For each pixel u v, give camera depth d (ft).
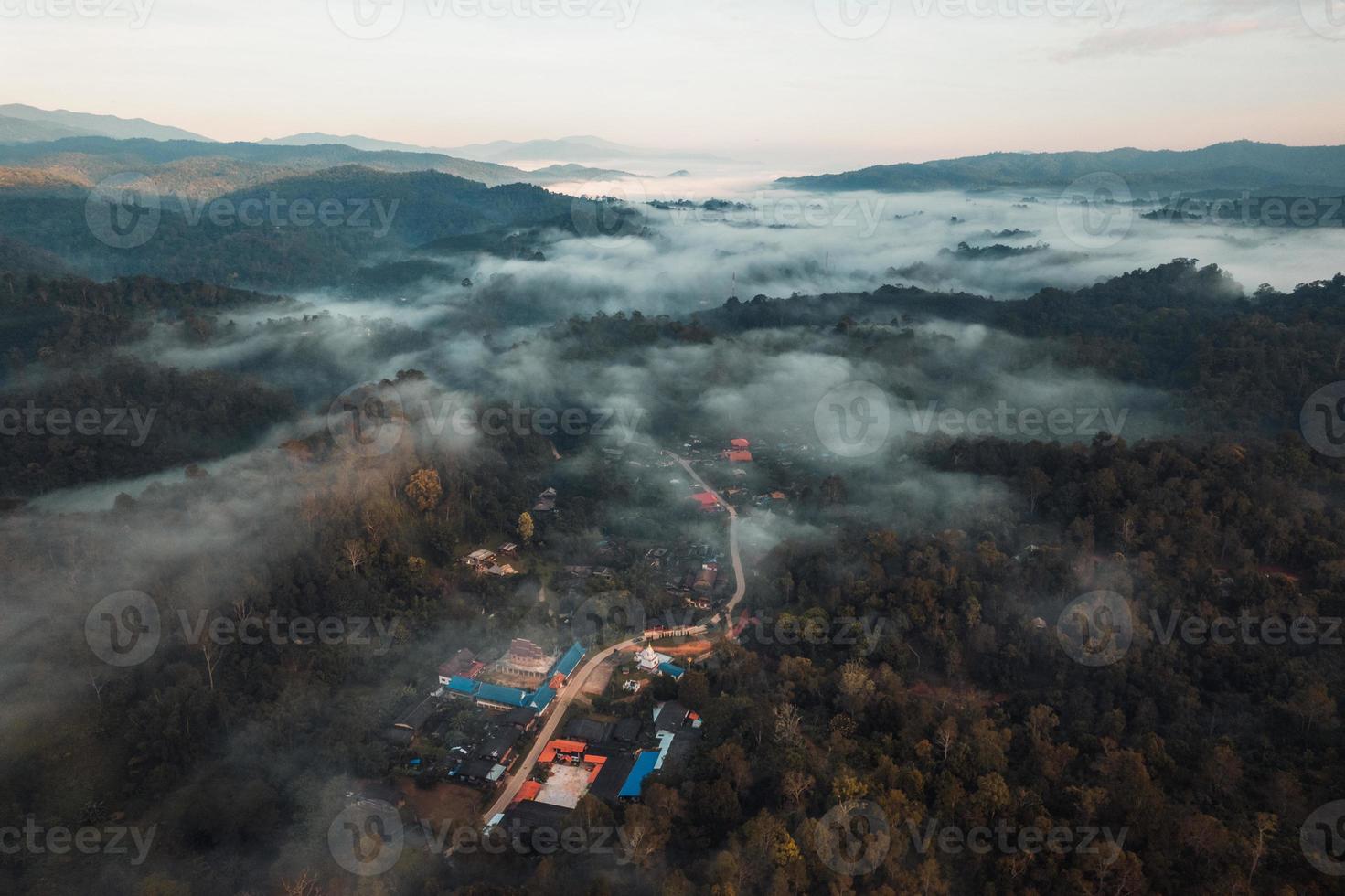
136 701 325.62
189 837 277.64
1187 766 281.74
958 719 306.55
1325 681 306.35
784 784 271.49
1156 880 234.17
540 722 342.23
